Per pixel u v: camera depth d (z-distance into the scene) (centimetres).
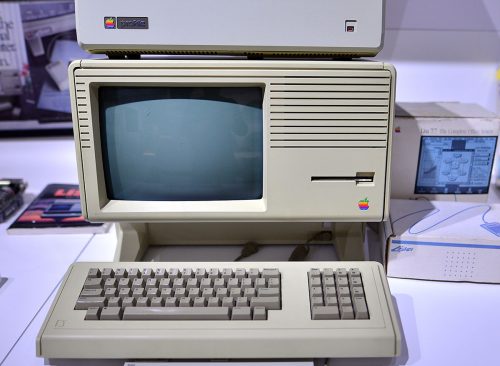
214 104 78
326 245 96
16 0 120
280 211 80
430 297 81
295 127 76
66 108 130
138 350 66
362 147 77
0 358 68
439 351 69
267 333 66
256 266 76
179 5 73
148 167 82
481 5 114
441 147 98
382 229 90
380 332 66
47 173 133
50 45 124
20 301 80
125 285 72
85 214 81
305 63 74
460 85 121
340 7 73
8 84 127
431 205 96
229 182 83
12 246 98
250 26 74
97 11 73
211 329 67
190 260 92
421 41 117
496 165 118
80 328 67
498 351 69
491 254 83
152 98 78
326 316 68
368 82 75
